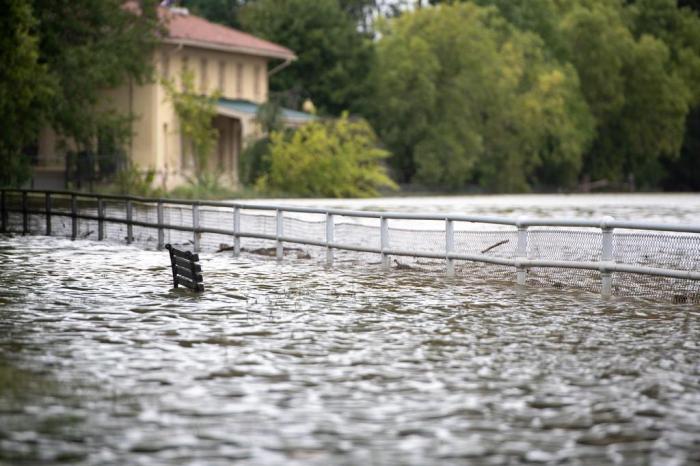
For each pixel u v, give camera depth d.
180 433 14.12
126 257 38.12
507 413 15.26
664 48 163.12
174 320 23.33
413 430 14.34
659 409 15.55
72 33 92.62
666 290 27.08
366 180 117.00
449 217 32.12
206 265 35.88
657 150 165.62
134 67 92.19
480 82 136.25
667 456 13.30
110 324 22.69
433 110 133.62
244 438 13.91
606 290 27.73
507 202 102.88
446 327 22.72
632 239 27.59
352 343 20.66
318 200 102.38
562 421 14.86
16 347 19.95
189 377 17.41
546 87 144.25
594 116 161.25
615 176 166.38
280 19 131.12
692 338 21.45
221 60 112.75
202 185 100.50
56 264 35.50
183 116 102.38
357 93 132.38
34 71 77.62
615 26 163.00
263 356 19.23
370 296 27.81
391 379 17.41
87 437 13.92
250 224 39.69
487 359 19.16
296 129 114.00
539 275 30.11
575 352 19.89
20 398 15.92
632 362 18.97
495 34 146.75
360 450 13.43
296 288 29.47
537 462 13.02
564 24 161.25
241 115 107.75
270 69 131.12
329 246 35.91
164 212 43.25
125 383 16.94
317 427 14.45
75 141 92.06
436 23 136.62
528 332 22.11
